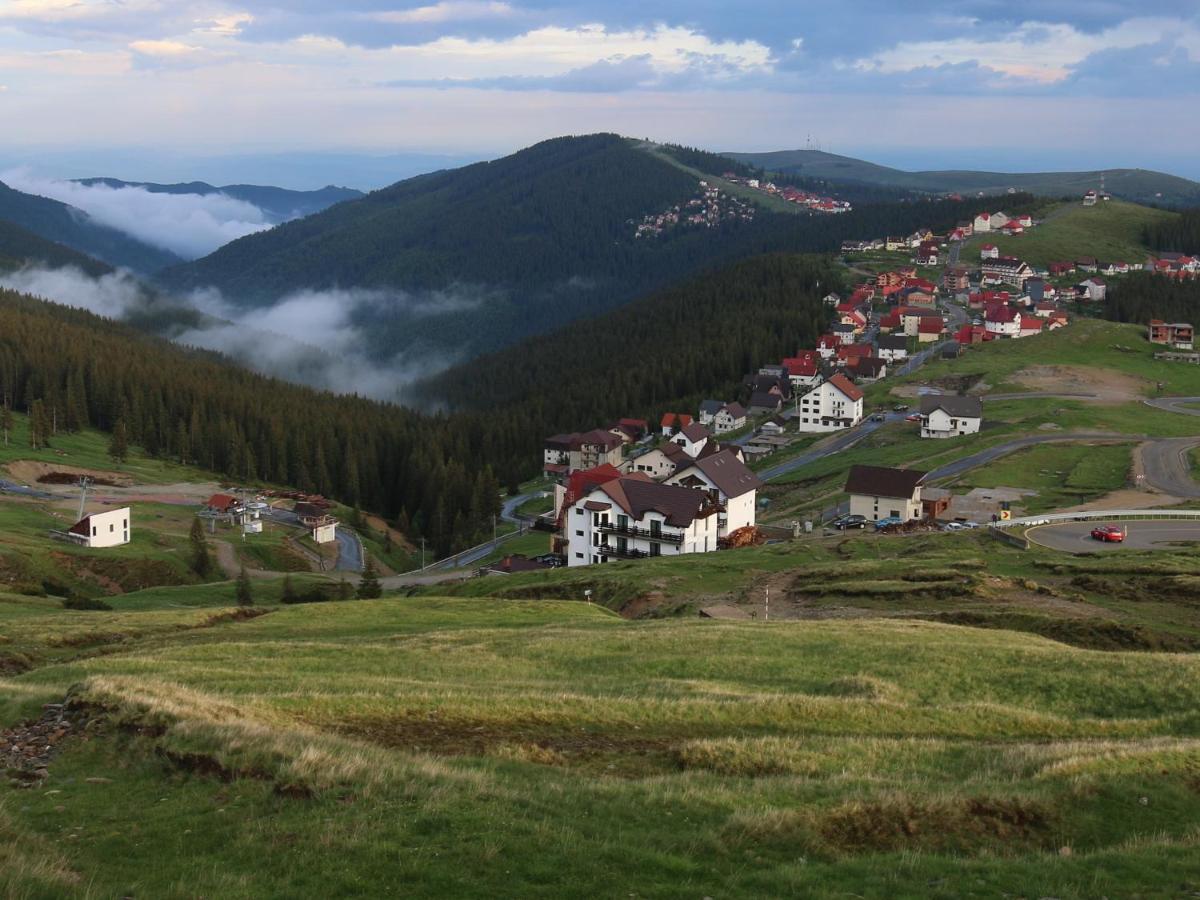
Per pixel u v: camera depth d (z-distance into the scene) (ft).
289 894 64.28
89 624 211.20
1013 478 447.01
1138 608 222.69
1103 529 312.71
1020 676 145.69
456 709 113.29
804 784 91.56
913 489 383.04
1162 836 83.10
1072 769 95.66
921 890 70.64
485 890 65.98
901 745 108.68
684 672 152.66
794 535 382.42
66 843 71.82
